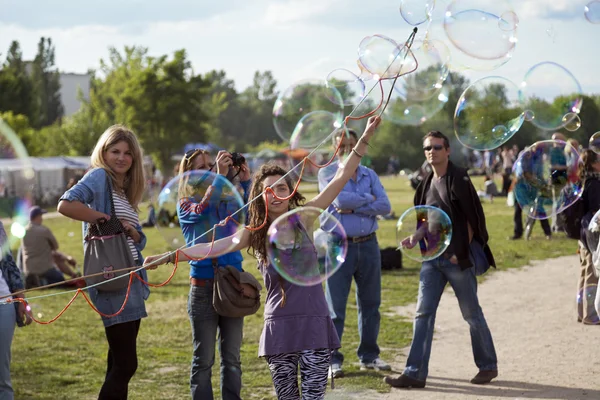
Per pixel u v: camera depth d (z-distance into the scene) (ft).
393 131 185.26
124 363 12.85
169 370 18.99
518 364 18.53
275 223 11.55
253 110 374.22
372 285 18.48
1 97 187.83
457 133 17.28
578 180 18.95
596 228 15.25
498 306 26.53
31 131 138.00
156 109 161.89
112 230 12.96
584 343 20.30
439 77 16.26
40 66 258.37
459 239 16.84
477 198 16.88
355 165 12.63
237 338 14.06
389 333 22.76
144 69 163.12
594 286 22.58
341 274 18.06
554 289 29.58
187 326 24.45
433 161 17.11
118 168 13.29
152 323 25.07
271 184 12.15
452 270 16.90
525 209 19.30
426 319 17.01
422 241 16.65
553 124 16.87
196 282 13.78
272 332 11.73
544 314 24.70
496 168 115.34
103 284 12.69
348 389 16.79
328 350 11.86
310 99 18.84
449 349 20.63
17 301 12.80
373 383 17.25
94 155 13.43
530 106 16.88
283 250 11.43
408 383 16.80
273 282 11.92
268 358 11.94
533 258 38.70
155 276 36.86
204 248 12.56
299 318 11.68
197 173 13.70
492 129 17.03
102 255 12.83
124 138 13.33
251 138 367.86
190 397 16.53
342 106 17.79
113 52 170.19
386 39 14.75
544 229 46.93
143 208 75.61
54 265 34.04
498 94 17.08
